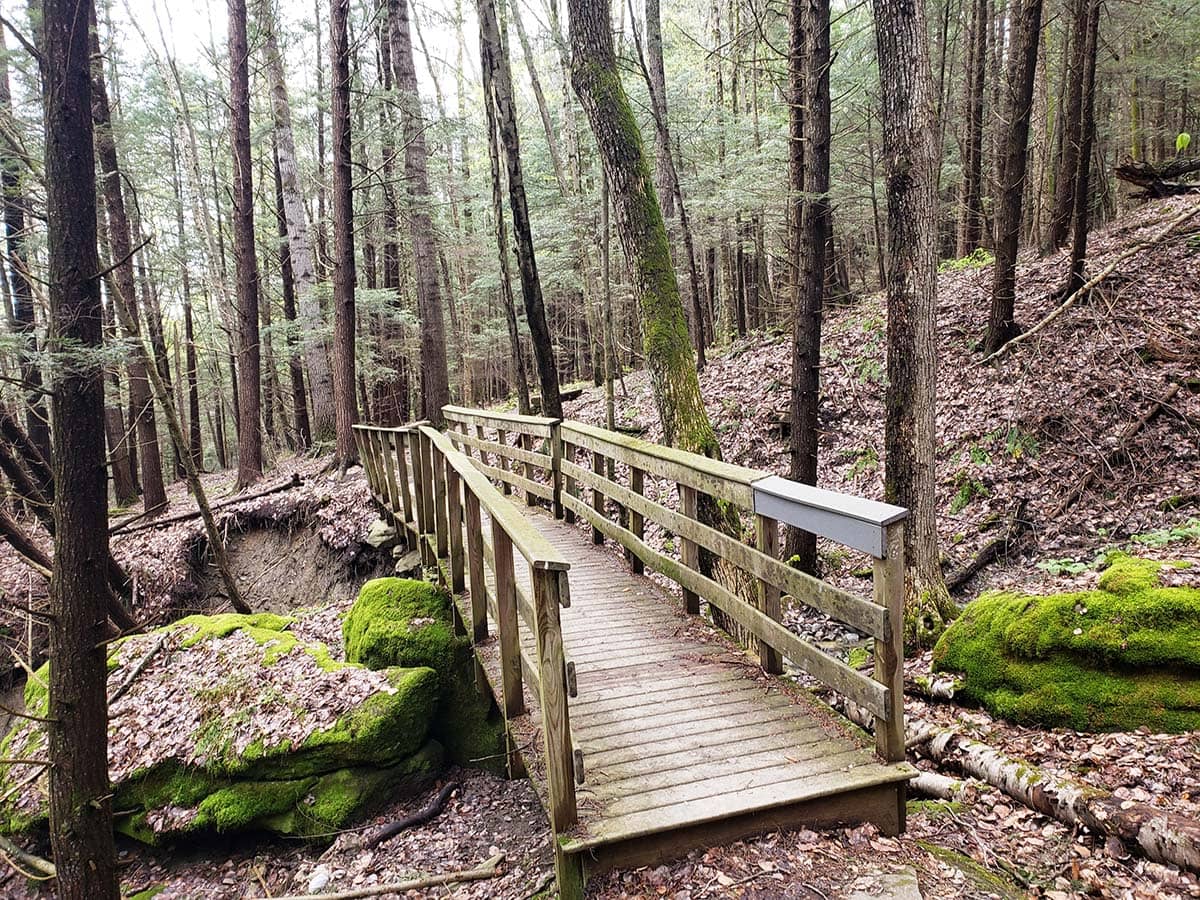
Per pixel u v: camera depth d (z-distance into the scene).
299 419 20.62
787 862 2.75
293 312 18.72
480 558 4.77
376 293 14.47
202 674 5.97
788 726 3.48
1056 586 5.00
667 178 13.38
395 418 16.92
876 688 3.01
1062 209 11.23
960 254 14.84
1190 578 3.99
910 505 5.41
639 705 3.74
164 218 19.22
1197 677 3.50
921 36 5.06
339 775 5.05
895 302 5.35
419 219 12.82
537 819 4.54
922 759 3.93
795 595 3.47
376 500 9.62
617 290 18.75
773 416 10.29
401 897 4.02
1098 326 8.60
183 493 16.75
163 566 10.38
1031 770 3.25
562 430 7.30
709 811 2.80
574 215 15.90
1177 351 7.82
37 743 5.77
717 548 4.23
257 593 10.21
